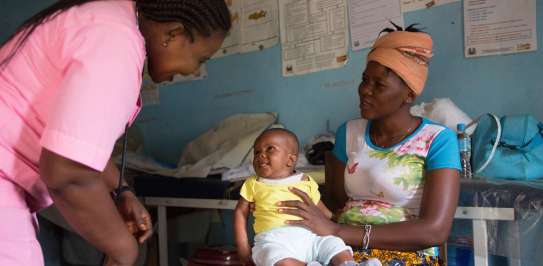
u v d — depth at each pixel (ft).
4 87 2.54
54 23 2.48
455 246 6.09
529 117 5.59
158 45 2.60
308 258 4.14
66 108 2.17
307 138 8.58
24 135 2.56
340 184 5.12
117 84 2.27
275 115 8.77
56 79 2.43
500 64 6.73
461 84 7.04
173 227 8.46
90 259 8.08
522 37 6.55
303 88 8.58
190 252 9.26
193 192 7.01
